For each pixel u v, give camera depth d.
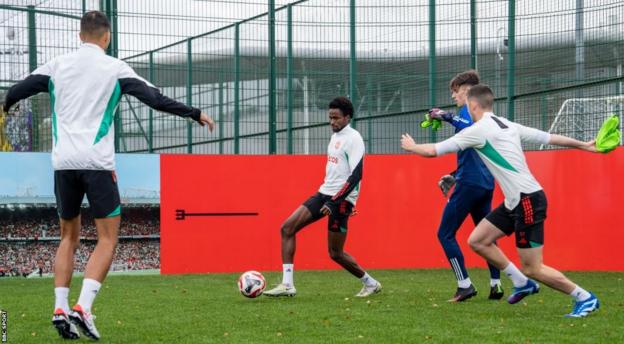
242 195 14.81
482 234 8.40
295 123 15.61
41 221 13.83
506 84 14.73
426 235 14.96
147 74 15.02
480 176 9.59
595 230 13.77
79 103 6.75
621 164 13.53
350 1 15.52
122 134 15.11
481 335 6.81
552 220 14.19
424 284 12.04
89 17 6.91
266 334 7.03
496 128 7.97
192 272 14.52
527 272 8.01
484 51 14.92
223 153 15.63
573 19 13.97
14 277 13.60
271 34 15.53
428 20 15.27
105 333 7.18
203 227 14.61
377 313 8.38
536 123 14.40
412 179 15.01
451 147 7.93
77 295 10.95
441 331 7.05
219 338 6.83
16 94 6.81
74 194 6.86
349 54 15.59
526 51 14.49
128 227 14.10
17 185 13.69
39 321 8.07
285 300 9.84
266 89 15.58
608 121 8.40
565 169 14.06
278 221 14.94
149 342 6.64
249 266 14.80
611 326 7.27
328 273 14.21
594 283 11.83
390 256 14.92
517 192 7.89
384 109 15.55
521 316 8.02
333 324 7.59
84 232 14.20
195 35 14.98
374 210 14.94
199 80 15.40
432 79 15.24
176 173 14.49
